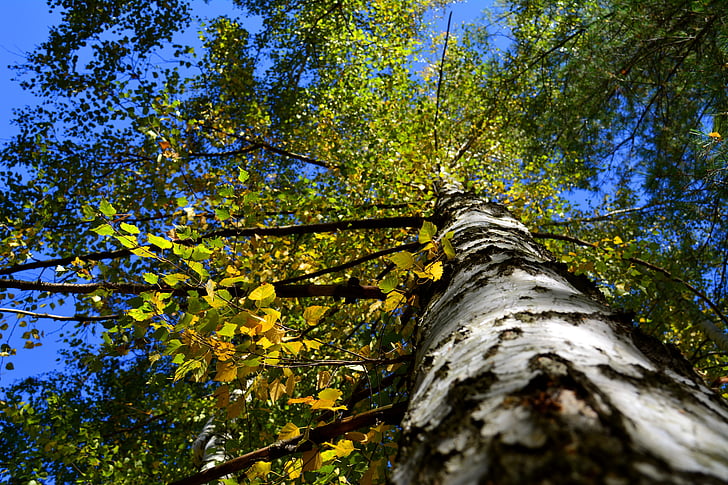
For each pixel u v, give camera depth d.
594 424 0.44
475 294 1.13
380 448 1.64
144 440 6.33
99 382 7.12
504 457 0.43
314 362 1.49
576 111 5.43
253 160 4.78
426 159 4.36
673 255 4.97
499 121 5.78
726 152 3.62
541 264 1.29
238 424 3.51
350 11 6.63
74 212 4.42
